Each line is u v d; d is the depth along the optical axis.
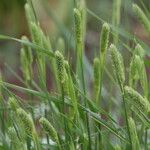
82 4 1.00
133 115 0.91
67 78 0.80
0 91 0.90
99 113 0.87
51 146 0.89
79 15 0.85
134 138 0.78
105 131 0.91
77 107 0.83
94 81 0.87
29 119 0.73
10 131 0.79
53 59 0.95
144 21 0.94
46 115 0.90
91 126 0.95
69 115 0.87
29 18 0.96
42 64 0.91
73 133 0.87
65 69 0.80
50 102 0.85
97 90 0.87
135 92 0.76
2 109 0.88
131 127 0.78
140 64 0.83
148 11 1.14
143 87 0.85
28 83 1.02
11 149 0.85
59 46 1.05
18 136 0.81
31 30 0.90
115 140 0.98
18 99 0.90
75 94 0.86
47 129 0.76
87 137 0.88
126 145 0.84
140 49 0.87
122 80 0.79
